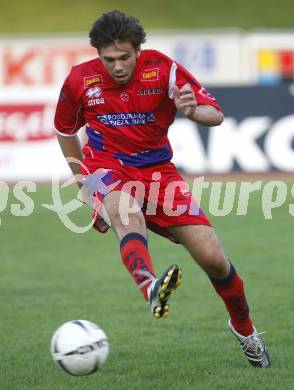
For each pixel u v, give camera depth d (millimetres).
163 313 17984
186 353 23312
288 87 63688
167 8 132500
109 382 20500
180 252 41250
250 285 33000
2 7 132875
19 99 64875
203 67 89250
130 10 132250
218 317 27984
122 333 25891
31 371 21734
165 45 89688
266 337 24938
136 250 19359
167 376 20969
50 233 46719
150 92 20766
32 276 35719
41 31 126500
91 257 40125
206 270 20562
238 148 63594
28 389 20062
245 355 22531
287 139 63312
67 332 19109
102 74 20875
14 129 64688
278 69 86812
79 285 33781
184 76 20859
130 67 19984
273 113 63688
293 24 127438
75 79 21203
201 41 89125
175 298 31172
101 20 19703
